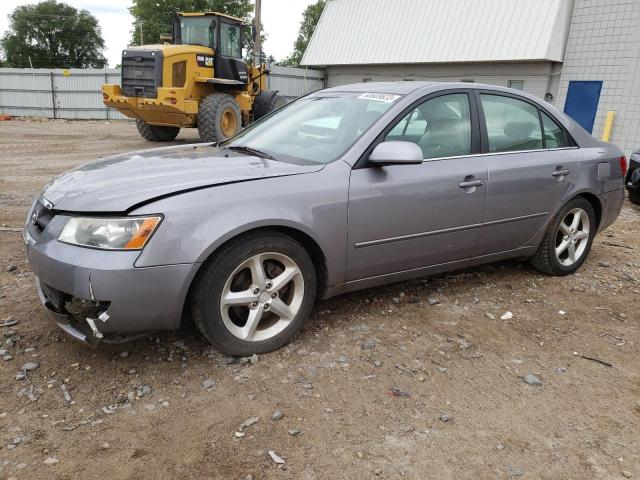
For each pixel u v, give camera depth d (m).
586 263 5.20
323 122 3.82
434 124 3.77
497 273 4.76
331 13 23.08
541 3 15.96
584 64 14.96
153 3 53.00
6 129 18.55
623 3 13.92
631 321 3.92
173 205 2.74
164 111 12.58
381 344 3.39
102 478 2.22
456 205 3.76
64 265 2.69
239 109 13.27
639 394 2.99
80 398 2.72
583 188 4.56
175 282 2.73
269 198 2.99
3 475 2.20
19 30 72.06
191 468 2.29
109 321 2.69
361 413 2.70
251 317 3.08
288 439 2.48
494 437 2.57
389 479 2.27
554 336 3.63
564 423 2.71
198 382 2.89
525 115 4.34
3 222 5.91
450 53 18.00
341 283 3.44
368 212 3.36
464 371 3.14
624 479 2.34
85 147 13.30
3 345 3.18
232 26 13.73
